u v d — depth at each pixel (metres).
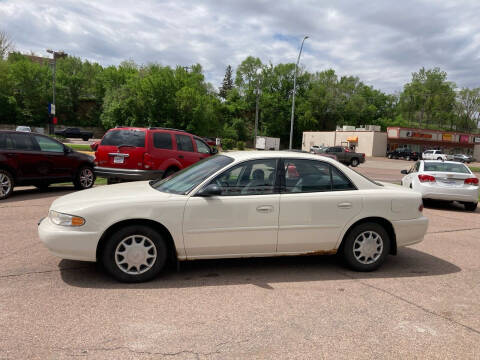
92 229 3.82
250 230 4.18
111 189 4.54
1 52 54.50
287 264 4.85
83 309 3.30
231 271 4.49
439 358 2.72
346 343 2.88
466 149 62.69
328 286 4.10
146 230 3.94
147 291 3.77
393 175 23.06
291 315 3.34
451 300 3.82
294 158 4.49
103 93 71.94
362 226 4.55
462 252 5.70
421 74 99.19
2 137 8.70
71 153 10.22
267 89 83.44
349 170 4.65
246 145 83.75
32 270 4.24
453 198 9.58
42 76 63.84
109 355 2.60
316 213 4.35
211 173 4.23
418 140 56.38
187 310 3.36
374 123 88.44
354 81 89.81
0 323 2.99
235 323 3.15
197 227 4.04
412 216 4.70
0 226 6.15
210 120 61.25
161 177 9.49
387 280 4.36
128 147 9.23
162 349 2.70
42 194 9.60
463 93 97.94
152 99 55.78
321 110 85.19
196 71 78.69
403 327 3.19
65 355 2.57
